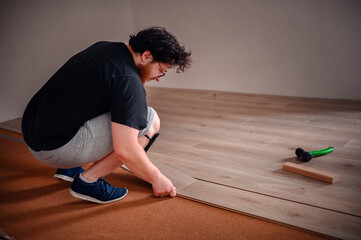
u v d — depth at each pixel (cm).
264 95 388
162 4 441
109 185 165
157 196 168
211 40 414
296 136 250
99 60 137
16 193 179
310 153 204
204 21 413
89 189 158
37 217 154
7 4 329
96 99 138
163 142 253
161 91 448
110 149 155
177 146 243
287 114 306
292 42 358
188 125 293
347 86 338
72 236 139
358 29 316
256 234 135
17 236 140
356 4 312
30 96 361
